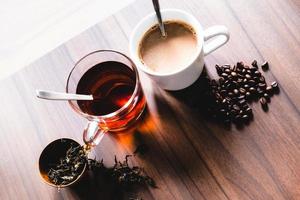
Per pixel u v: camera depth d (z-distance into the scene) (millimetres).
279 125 463
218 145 471
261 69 486
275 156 454
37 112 521
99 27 537
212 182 460
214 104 482
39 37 817
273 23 497
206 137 477
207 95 487
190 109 490
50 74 532
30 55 807
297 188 440
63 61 533
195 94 493
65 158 472
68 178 462
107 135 499
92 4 818
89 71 485
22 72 538
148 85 509
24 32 827
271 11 501
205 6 520
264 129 465
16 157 511
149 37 489
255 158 458
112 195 477
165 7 530
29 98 528
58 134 509
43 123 517
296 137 455
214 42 472
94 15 807
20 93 532
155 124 493
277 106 470
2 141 520
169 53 478
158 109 499
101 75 498
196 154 473
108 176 483
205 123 482
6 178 505
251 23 502
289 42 487
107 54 471
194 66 452
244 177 455
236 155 463
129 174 475
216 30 448
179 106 494
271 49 490
